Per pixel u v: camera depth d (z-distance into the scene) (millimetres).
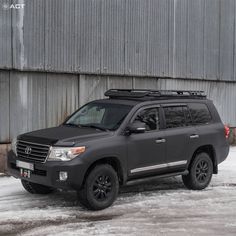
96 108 9250
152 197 9133
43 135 8297
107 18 13508
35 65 11938
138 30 14367
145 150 8719
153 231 6977
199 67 16500
